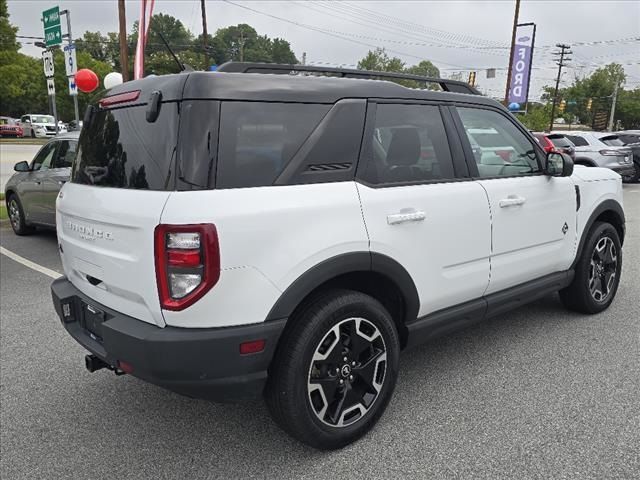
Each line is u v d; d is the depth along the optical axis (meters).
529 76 30.41
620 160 15.02
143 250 2.35
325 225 2.57
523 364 3.76
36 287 5.82
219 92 2.40
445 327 3.31
